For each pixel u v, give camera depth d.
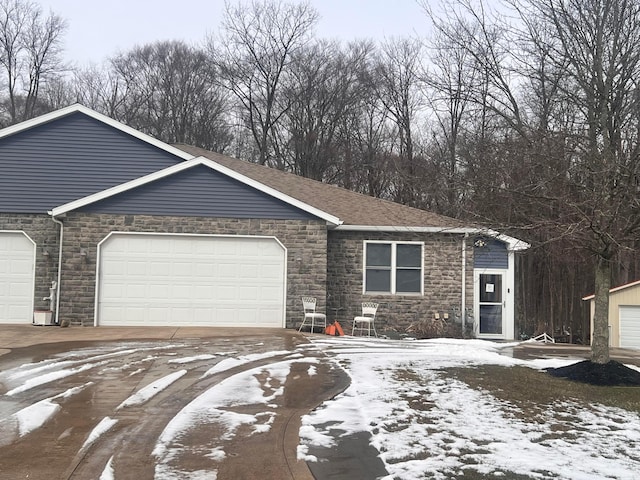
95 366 10.05
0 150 17.02
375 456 5.76
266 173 21.89
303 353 12.19
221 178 16.47
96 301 15.89
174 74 40.62
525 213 9.95
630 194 8.75
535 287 20.81
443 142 27.97
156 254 16.19
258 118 39.44
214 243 16.39
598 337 10.28
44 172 17.16
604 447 6.15
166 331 15.06
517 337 19.73
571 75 10.11
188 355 11.34
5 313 16.56
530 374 10.41
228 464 5.49
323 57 38.69
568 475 5.25
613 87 9.76
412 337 17.25
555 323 20.77
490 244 18.36
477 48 12.84
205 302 16.30
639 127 8.99
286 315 16.48
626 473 5.32
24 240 16.84
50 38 45.22
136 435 6.30
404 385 9.09
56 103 40.84
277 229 16.56
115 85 41.94
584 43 9.97
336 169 36.91
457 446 6.09
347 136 37.12
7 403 7.50
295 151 37.97
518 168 9.80
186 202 16.33
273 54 39.19
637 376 9.87
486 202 10.27
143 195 16.19
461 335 17.86
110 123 17.48
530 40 11.26
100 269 15.98
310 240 16.64
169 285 16.20
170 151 17.70
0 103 40.19
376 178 34.91
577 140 9.25
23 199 16.97
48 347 12.14
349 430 6.63
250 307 16.42
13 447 5.85
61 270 15.86
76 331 14.78
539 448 6.07
